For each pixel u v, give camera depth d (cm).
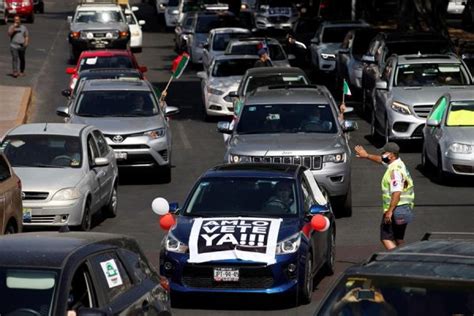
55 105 6488
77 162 3450
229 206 2638
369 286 1409
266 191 2667
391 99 4972
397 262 1459
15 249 1644
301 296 2547
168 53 9812
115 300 1669
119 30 8838
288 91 3975
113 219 3716
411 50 5738
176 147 5212
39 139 3509
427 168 4478
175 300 2577
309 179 2839
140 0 16138
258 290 2472
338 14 10350
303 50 8525
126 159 4244
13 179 2897
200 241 2503
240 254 2469
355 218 3688
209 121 6047
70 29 9038
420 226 3512
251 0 12194
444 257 1470
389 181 2758
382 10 10394
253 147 3600
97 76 5466
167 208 2558
